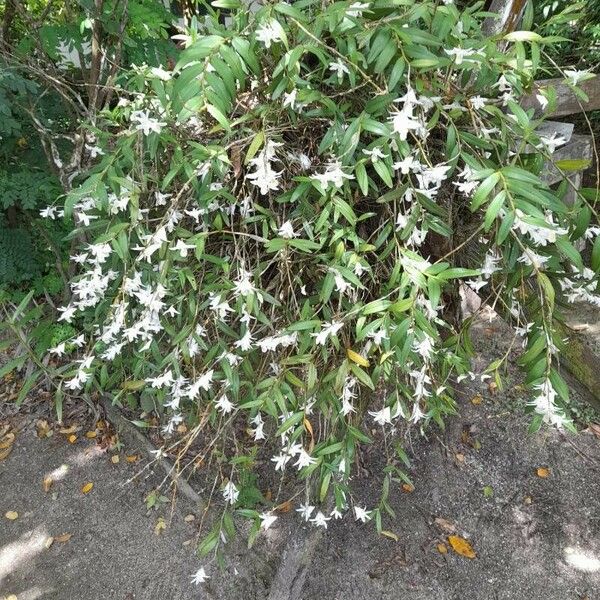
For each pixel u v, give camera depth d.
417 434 1.95
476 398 2.16
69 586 1.67
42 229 2.23
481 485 1.89
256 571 1.65
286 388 0.98
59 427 2.21
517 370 2.25
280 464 1.06
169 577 1.67
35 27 1.82
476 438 2.03
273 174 0.84
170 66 1.91
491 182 0.70
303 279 1.06
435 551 1.71
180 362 1.21
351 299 0.97
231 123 0.91
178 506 1.86
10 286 2.46
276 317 1.06
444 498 1.85
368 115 0.79
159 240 0.96
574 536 1.74
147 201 1.11
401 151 0.78
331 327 0.87
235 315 1.14
